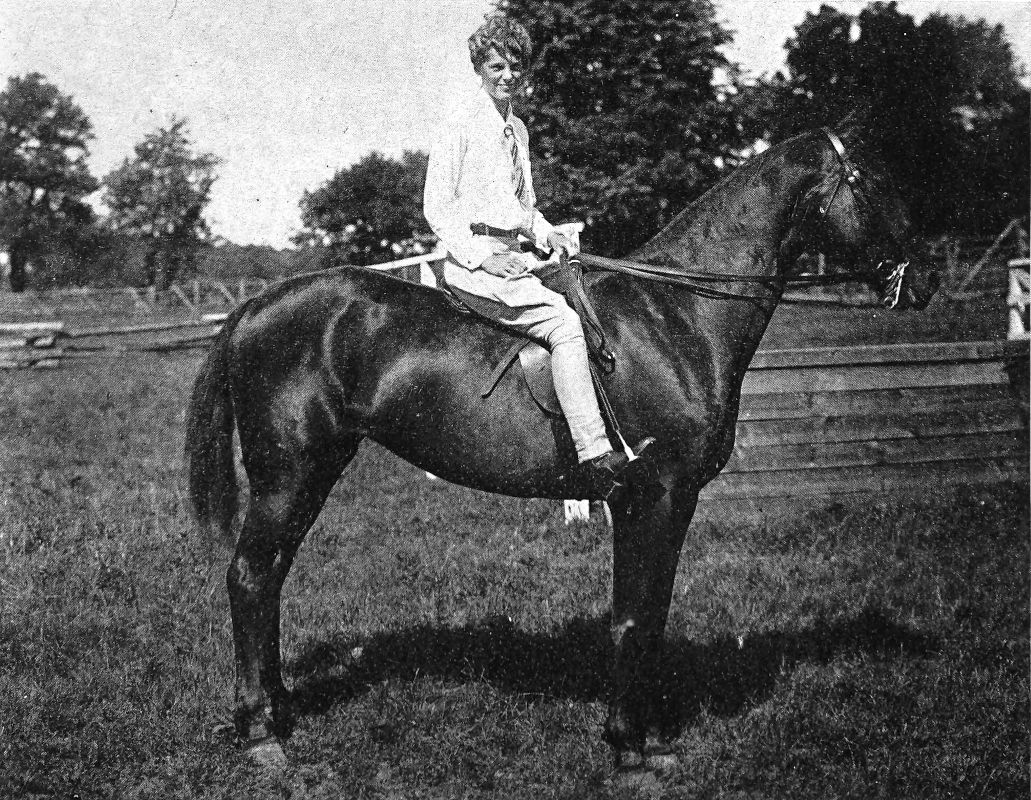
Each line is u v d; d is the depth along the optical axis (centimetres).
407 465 764
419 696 372
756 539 595
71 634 417
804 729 357
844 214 335
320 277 346
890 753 342
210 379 348
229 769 328
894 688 386
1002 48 2330
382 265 830
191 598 462
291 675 392
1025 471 677
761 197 337
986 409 675
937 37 2270
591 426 312
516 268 324
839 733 354
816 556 561
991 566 541
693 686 389
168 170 2766
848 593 499
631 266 336
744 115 2162
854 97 2162
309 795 319
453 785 320
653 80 2078
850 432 657
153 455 797
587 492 335
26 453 785
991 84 2336
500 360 329
